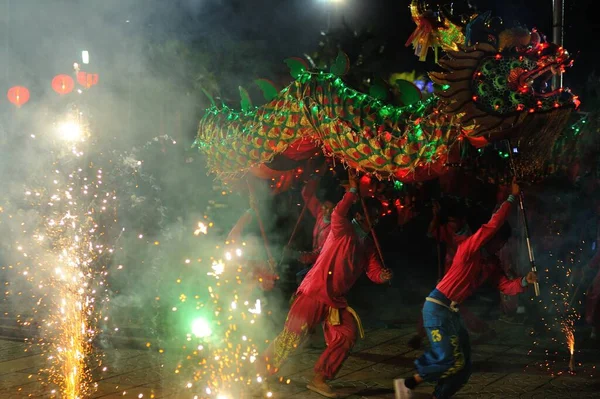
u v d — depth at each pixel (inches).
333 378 255.9
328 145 246.7
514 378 271.7
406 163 230.2
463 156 229.3
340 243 253.1
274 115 258.2
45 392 255.3
